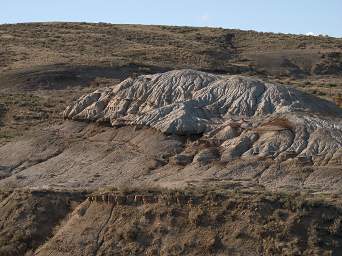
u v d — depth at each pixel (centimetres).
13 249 2938
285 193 2873
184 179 3309
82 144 4053
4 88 6619
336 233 2561
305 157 3284
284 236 2562
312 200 2719
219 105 3956
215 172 3334
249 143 3528
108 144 3950
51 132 4347
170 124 3828
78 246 2806
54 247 2861
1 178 3831
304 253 2489
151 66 7300
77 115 4400
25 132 4662
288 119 3638
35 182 3653
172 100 4103
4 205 3228
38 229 3025
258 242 2569
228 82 4091
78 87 6619
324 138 3412
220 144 3609
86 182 3509
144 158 3666
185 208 2788
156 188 2984
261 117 3775
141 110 4119
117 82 6700
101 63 7238
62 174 3728
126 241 2755
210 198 2792
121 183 3419
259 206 2694
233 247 2578
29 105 5750
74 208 3088
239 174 3281
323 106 4003
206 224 2692
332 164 3206
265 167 3294
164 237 2711
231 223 2666
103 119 4206
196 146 3650
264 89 4016
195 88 4125
